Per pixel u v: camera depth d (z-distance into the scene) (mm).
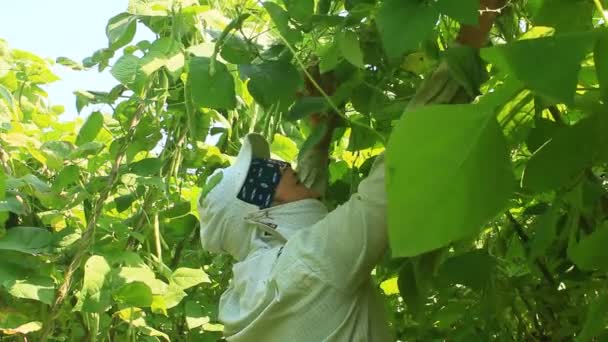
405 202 766
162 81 1774
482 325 1669
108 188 1812
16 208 1836
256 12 1475
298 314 1373
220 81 1249
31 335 1961
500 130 771
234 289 1596
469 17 947
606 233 924
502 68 750
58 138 2281
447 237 774
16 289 1709
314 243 1371
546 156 922
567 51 737
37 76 2256
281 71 1256
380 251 1339
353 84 1503
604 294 1007
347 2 1364
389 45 964
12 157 2043
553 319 1665
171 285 1792
